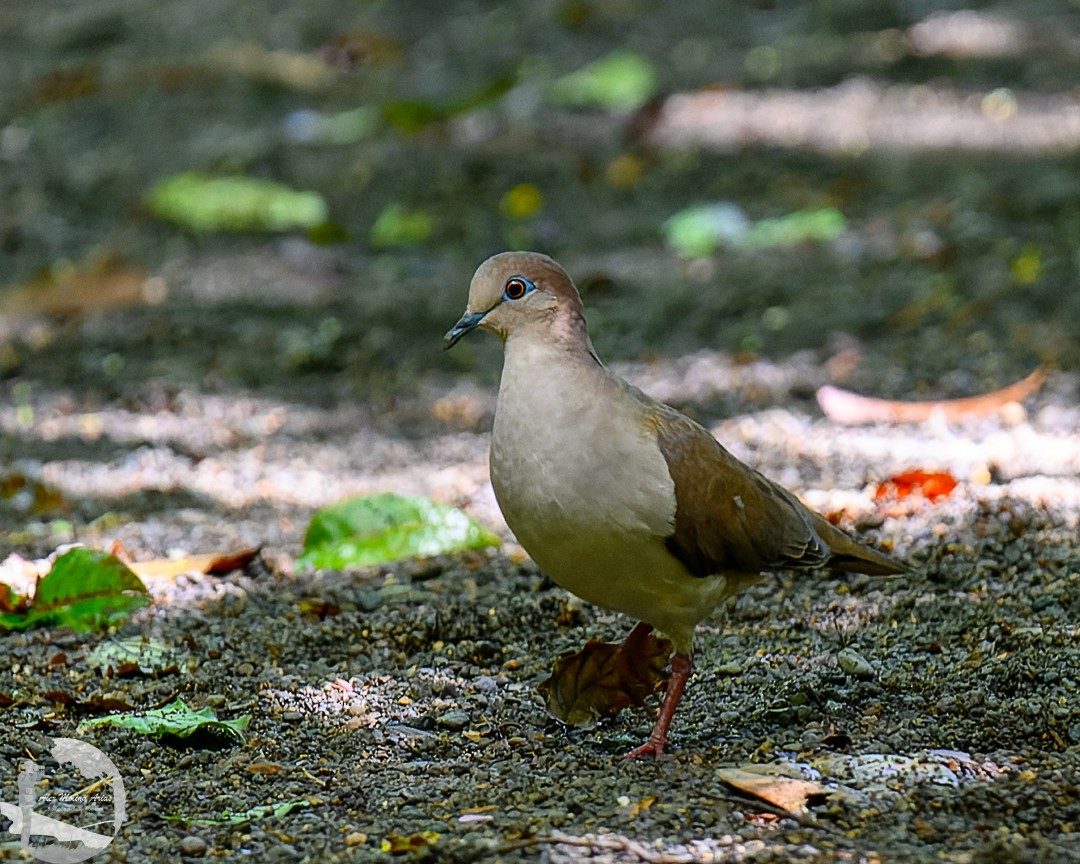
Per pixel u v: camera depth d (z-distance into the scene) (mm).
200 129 21797
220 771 7668
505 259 7633
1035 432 12445
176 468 12758
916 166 19234
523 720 8328
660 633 9148
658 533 7531
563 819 7012
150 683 8750
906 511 10883
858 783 7309
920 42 24062
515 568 10453
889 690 8438
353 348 15625
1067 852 6609
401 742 8016
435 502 10773
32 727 8156
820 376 14234
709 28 25594
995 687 8352
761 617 9602
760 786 7168
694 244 17625
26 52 25562
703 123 21250
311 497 12070
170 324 16156
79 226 18719
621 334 15664
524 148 20844
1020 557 10000
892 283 16188
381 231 18312
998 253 16516
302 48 25281
